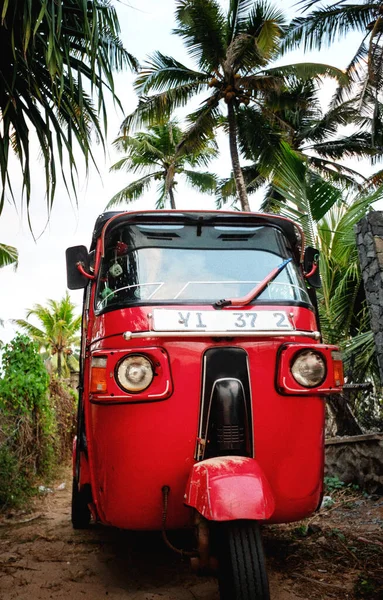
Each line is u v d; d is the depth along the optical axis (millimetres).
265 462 3260
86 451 4164
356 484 6445
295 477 3301
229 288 3691
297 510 3332
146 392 3160
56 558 4418
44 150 5801
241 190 18531
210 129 19672
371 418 7977
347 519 5242
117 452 3223
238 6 18141
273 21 16391
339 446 6777
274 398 3305
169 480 3188
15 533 5371
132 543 4637
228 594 2730
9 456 6992
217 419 3195
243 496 2754
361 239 6531
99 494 3486
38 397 8336
